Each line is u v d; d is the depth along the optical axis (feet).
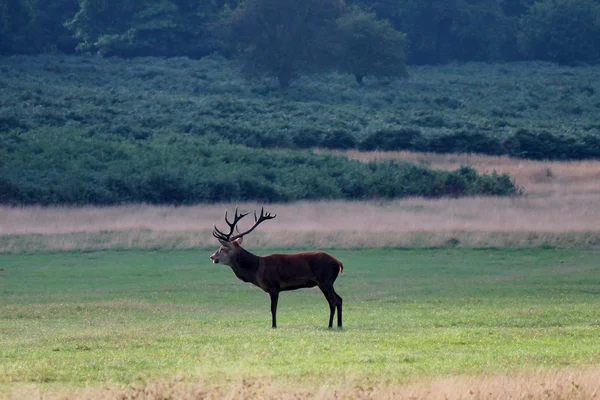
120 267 347.77
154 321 221.66
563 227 419.33
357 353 159.94
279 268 198.49
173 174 552.41
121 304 257.75
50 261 363.97
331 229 413.18
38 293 285.43
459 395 124.67
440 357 156.35
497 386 129.18
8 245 390.63
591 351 162.91
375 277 323.98
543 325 203.62
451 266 352.08
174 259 369.30
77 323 221.05
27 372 145.79
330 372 141.90
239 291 289.94
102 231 415.03
